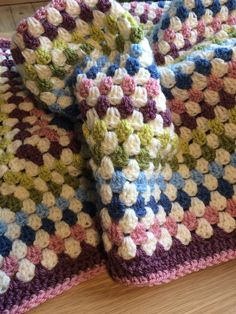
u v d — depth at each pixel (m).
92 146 0.23
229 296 0.24
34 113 0.27
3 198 0.24
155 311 0.23
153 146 0.23
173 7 0.28
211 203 0.25
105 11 0.25
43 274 0.23
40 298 0.23
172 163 0.26
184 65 0.25
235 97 0.25
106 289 0.24
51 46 0.25
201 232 0.25
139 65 0.24
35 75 0.25
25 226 0.24
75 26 0.25
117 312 0.23
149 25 0.31
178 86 0.25
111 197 0.22
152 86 0.24
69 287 0.23
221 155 0.25
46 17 0.25
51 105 0.26
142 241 0.22
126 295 0.23
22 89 0.28
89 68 0.25
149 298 0.23
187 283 0.24
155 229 0.23
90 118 0.23
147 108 0.24
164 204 0.25
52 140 0.26
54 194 0.25
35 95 0.26
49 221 0.24
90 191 0.25
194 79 0.25
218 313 0.23
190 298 0.23
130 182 0.23
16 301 0.22
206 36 0.29
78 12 0.25
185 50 0.28
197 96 0.25
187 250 0.24
